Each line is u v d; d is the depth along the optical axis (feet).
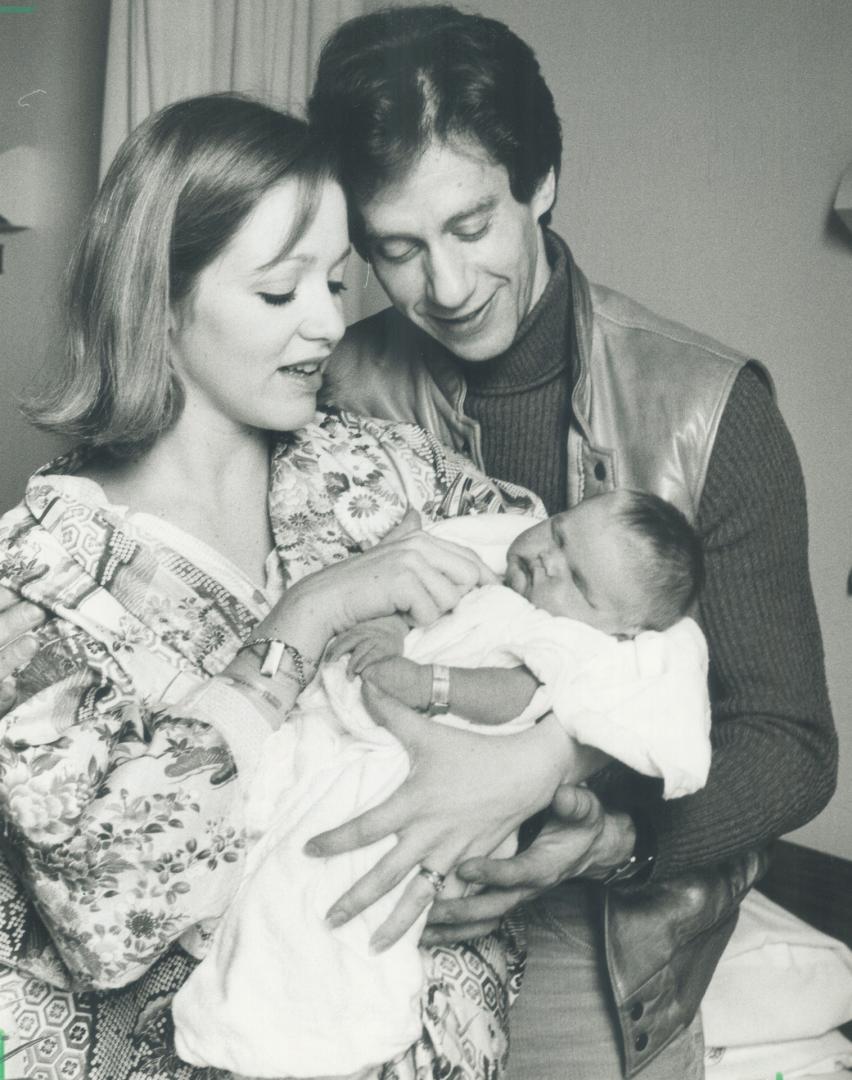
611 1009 5.36
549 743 4.17
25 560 4.39
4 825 3.89
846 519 8.71
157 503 4.64
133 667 4.29
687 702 4.27
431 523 5.07
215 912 3.94
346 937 3.91
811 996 6.52
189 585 4.46
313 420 5.13
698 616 5.18
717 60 8.83
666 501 4.83
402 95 4.50
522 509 5.38
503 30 4.75
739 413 5.19
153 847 3.83
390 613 4.39
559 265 5.48
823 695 5.18
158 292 4.39
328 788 4.14
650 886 5.27
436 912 4.15
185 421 4.66
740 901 5.53
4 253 9.54
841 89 8.47
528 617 4.51
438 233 4.73
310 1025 3.80
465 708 4.23
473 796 4.02
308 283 4.39
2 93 9.50
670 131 8.98
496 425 5.71
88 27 9.58
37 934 4.07
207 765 3.94
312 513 4.84
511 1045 5.48
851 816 8.75
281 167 4.27
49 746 3.93
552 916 5.38
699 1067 5.70
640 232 9.11
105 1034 4.09
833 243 8.53
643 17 8.99
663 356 5.35
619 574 4.50
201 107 4.42
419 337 5.80
